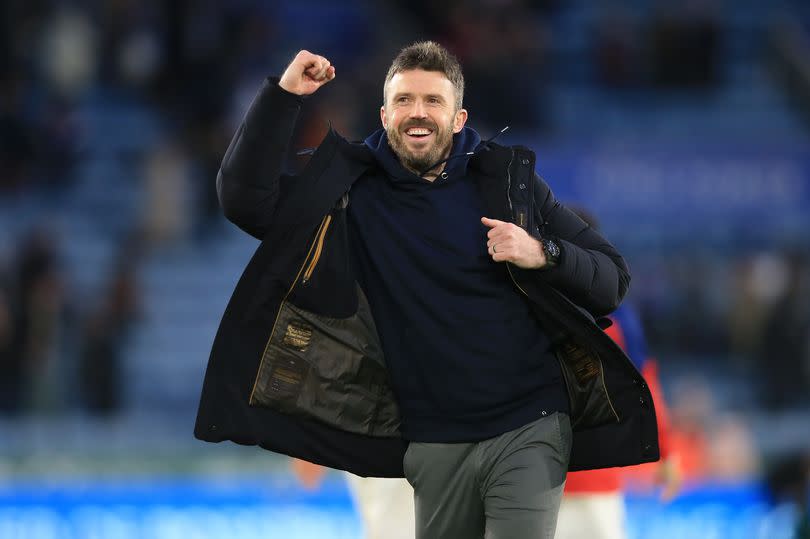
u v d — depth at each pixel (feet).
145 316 169.58
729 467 120.47
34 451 128.77
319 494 109.09
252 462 114.32
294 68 47.62
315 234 49.62
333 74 48.44
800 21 235.40
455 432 49.11
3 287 150.30
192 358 168.45
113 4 200.85
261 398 49.93
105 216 186.80
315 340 50.16
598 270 49.24
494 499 48.93
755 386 162.81
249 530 109.09
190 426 137.49
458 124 50.37
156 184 179.22
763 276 167.02
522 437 48.93
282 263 49.42
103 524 110.52
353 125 172.55
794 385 161.38
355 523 108.37
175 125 190.49
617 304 50.72
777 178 180.14
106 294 162.50
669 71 215.31
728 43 230.89
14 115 186.80
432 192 49.34
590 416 50.70
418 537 51.19
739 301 167.32
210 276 177.17
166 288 175.73
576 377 50.44
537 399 49.39
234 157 48.44
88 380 146.61
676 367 165.17
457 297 48.73
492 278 48.91
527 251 47.42
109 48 200.44
